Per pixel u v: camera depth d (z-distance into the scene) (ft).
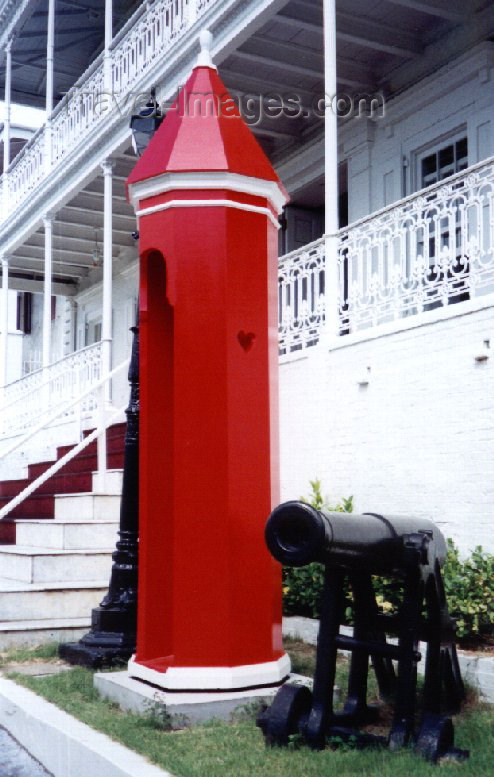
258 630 15.88
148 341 17.74
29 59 52.90
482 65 31.60
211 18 32.01
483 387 19.75
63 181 44.16
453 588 17.58
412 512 21.45
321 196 42.45
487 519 19.34
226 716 14.88
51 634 21.76
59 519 28.66
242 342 16.47
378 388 22.90
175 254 16.37
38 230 51.13
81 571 24.64
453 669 14.85
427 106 34.53
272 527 12.58
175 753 12.98
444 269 21.36
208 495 15.84
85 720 14.88
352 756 12.60
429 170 35.14
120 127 38.06
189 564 15.71
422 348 21.56
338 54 35.47
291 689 13.87
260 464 16.29
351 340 23.99
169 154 16.58
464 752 12.67
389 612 18.74
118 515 27.76
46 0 46.16
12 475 48.88
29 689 17.35
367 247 24.30
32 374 48.37
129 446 20.21
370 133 37.19
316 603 21.43
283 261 28.12
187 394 16.06
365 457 23.16
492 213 20.11
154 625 17.03
